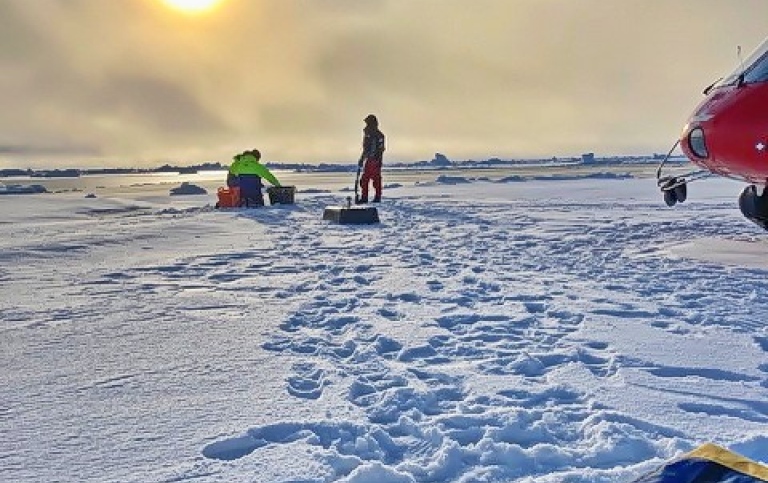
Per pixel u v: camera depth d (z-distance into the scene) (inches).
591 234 416.8
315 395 136.1
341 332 188.7
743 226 437.1
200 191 1149.1
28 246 375.2
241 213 609.9
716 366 153.1
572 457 106.5
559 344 172.7
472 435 115.6
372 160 706.2
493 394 135.8
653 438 113.8
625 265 297.7
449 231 456.4
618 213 569.0
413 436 116.0
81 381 143.2
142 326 192.9
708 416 123.3
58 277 281.6
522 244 379.2
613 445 108.5
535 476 101.2
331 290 249.6
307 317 206.7
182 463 103.7
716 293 232.5
